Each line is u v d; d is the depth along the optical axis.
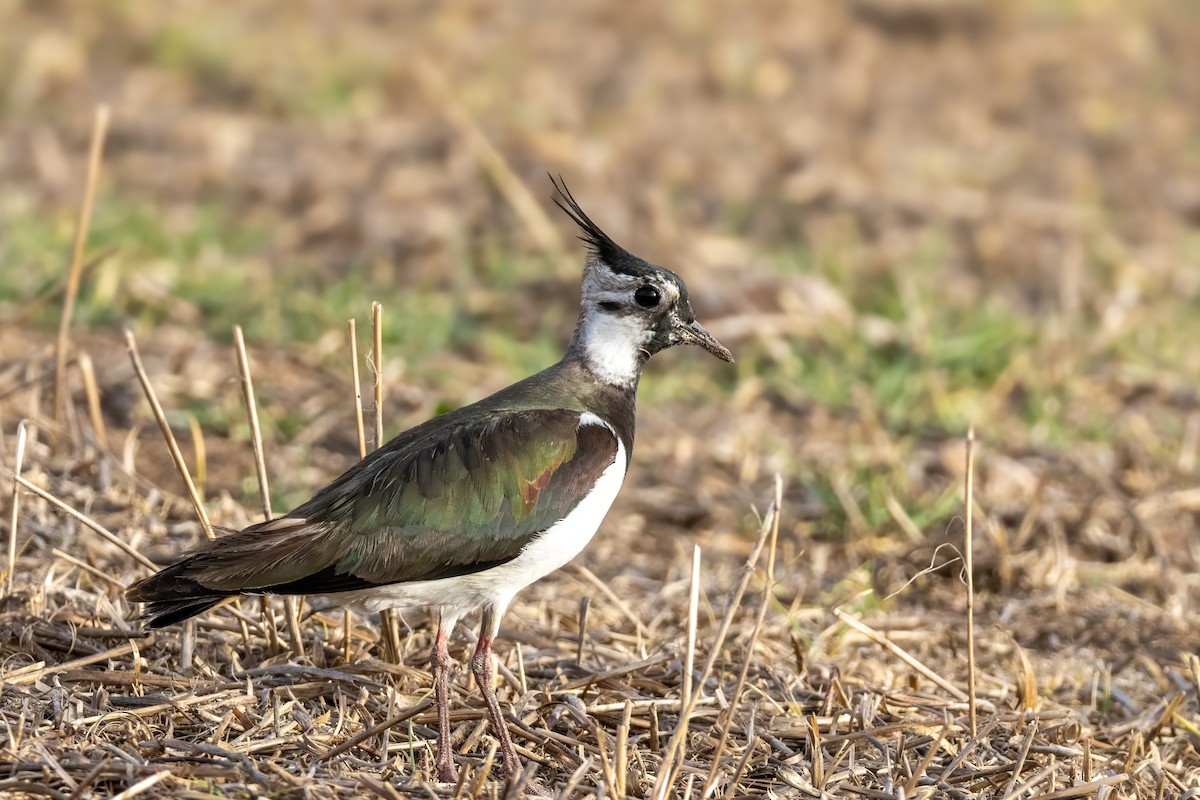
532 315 17.91
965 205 21.81
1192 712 10.73
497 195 20.97
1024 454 15.40
